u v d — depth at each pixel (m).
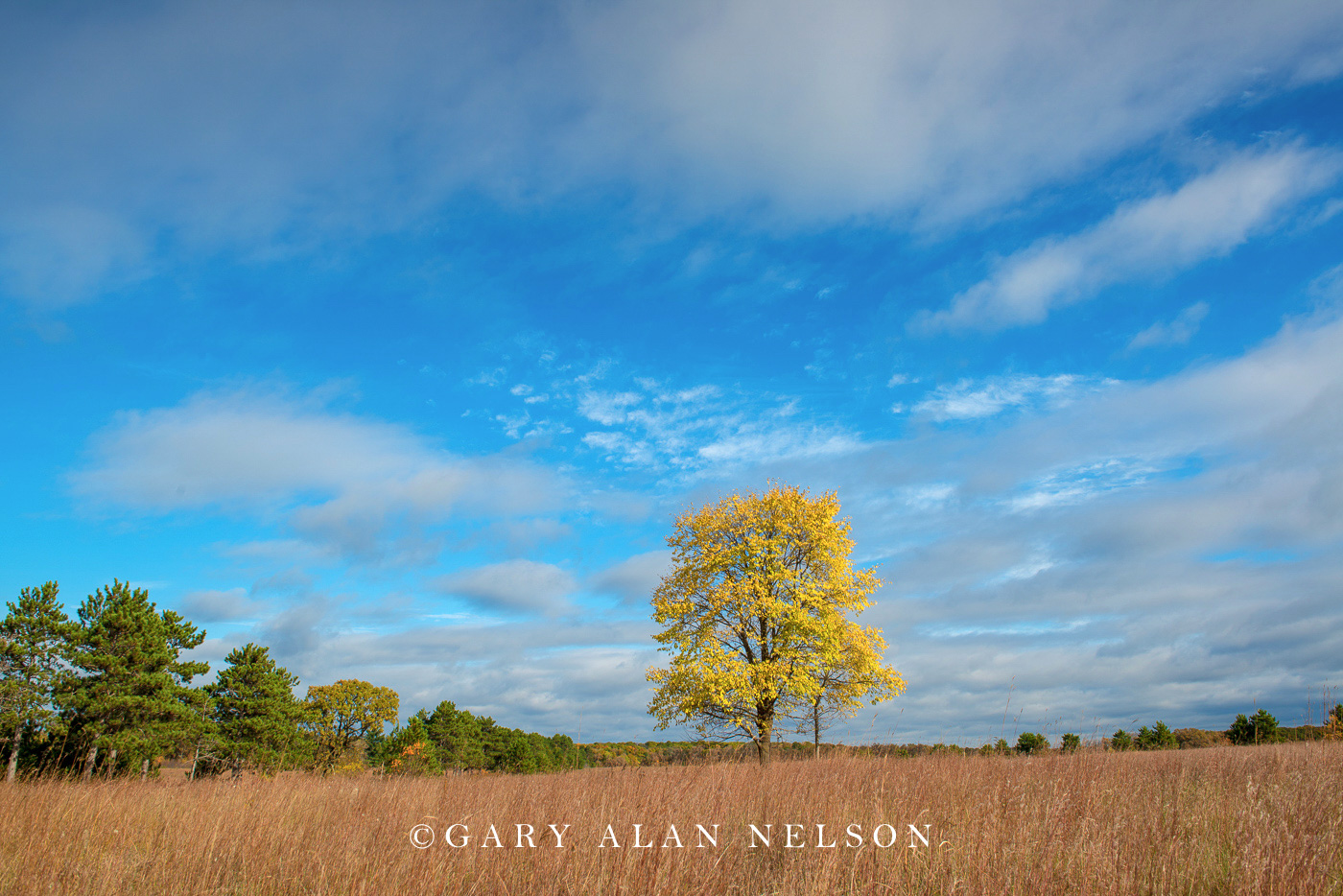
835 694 21.55
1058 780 8.67
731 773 9.43
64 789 10.91
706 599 22.48
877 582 23.17
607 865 6.04
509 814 8.49
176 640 35.59
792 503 22.64
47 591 29.69
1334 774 9.16
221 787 11.95
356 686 45.47
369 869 6.54
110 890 6.30
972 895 5.28
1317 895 4.82
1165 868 5.29
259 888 6.27
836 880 5.61
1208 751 13.70
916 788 8.72
